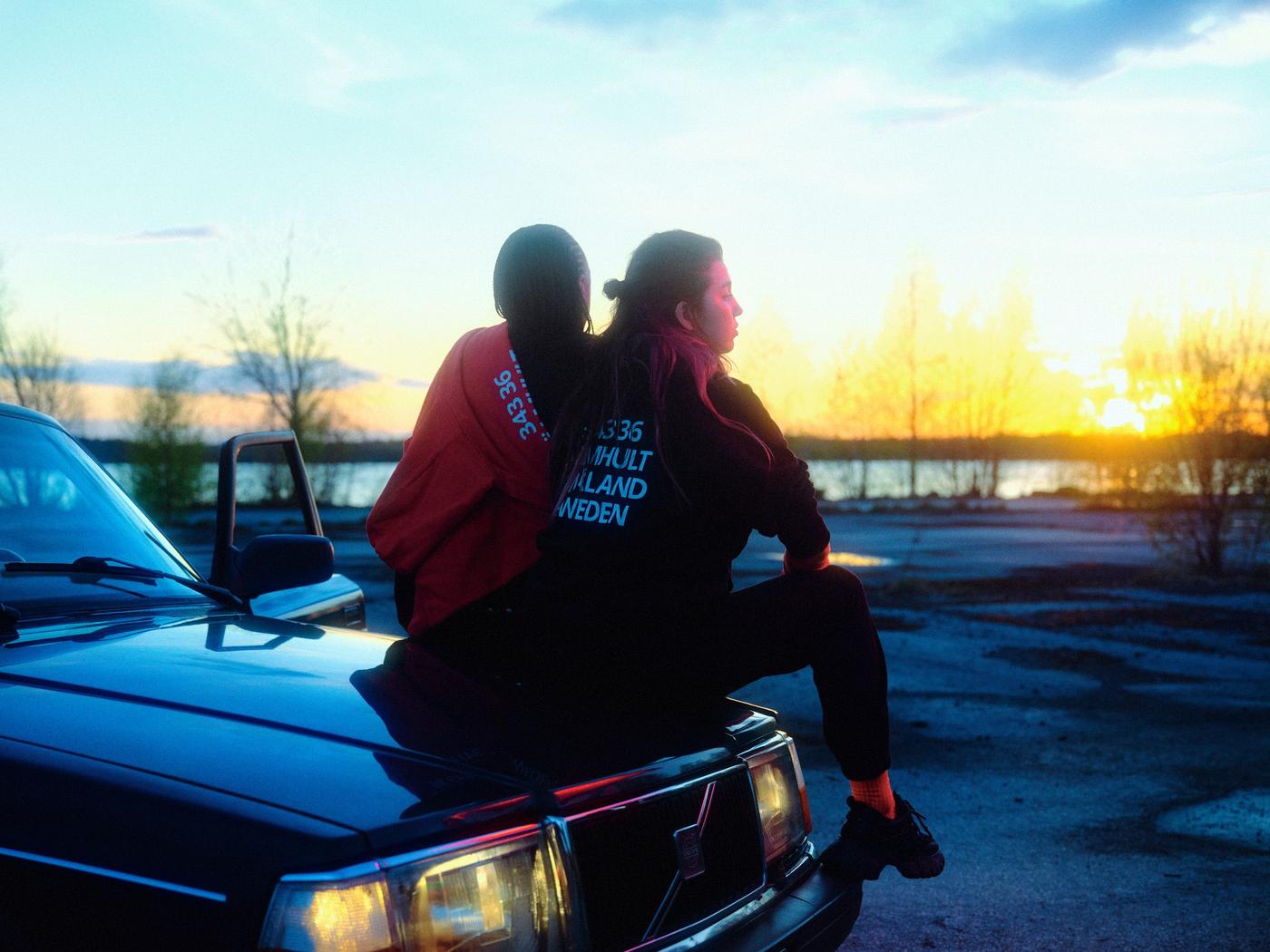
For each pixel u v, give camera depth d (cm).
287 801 170
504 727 212
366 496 3834
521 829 182
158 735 186
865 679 253
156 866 162
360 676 231
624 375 248
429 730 204
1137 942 375
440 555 274
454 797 179
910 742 675
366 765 184
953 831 501
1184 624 1216
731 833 225
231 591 299
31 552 268
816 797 546
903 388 4344
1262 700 812
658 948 198
